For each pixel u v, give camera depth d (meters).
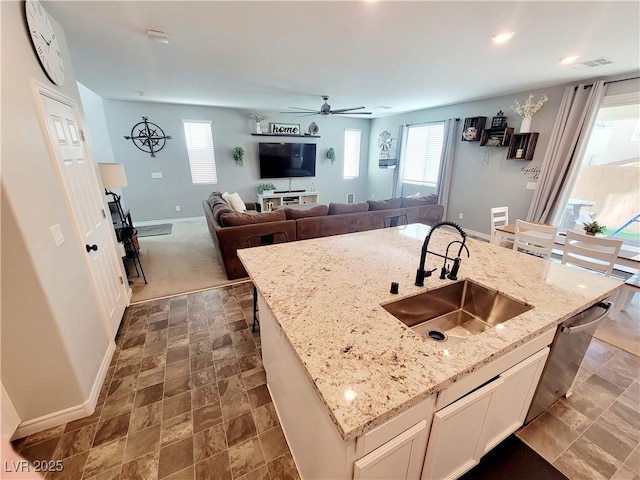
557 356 1.36
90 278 1.93
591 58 2.79
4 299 1.29
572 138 3.83
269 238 3.42
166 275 3.57
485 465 1.38
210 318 2.63
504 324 1.08
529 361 1.18
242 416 1.64
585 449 1.46
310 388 0.97
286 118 6.84
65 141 1.88
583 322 1.32
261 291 1.32
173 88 4.26
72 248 1.73
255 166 6.78
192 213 6.42
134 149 5.61
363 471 0.77
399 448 0.84
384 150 7.52
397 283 1.32
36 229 1.37
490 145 4.79
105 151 5.41
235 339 2.33
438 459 1.02
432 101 5.20
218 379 1.91
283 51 2.70
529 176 4.44
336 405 0.71
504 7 1.85
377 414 0.68
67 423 1.58
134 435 1.52
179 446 1.47
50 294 1.41
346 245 1.99
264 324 1.61
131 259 3.98
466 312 1.52
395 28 2.18
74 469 1.35
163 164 5.90
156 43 2.52
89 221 2.11
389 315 1.12
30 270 1.32
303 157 7.16
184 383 1.88
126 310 2.76
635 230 3.64
